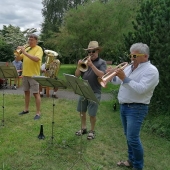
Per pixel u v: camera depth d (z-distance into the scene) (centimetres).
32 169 340
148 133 504
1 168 336
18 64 1033
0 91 929
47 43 1784
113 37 1448
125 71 320
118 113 650
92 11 1462
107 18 1467
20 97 796
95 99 328
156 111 575
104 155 395
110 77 285
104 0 1716
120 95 324
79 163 363
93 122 451
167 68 513
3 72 482
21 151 390
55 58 601
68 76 336
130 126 310
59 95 891
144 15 592
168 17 528
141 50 295
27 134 459
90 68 421
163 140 471
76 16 1488
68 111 640
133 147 318
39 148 403
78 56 1645
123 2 1508
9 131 471
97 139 456
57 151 395
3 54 1795
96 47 413
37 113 555
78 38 1515
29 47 531
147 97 306
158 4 600
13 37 2133
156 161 388
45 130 484
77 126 525
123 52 643
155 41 534
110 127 536
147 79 290
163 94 523
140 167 332
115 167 360
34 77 401
